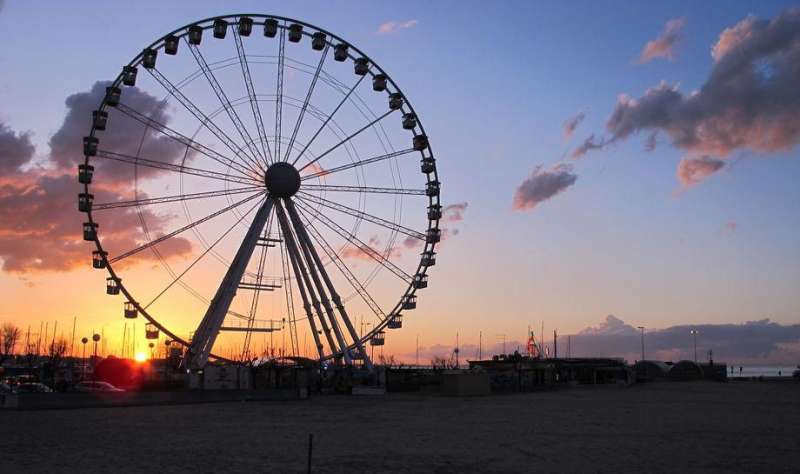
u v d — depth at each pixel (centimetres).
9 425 4494
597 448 3569
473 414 5712
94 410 5878
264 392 7538
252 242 7356
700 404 7200
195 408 6216
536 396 8831
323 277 7844
